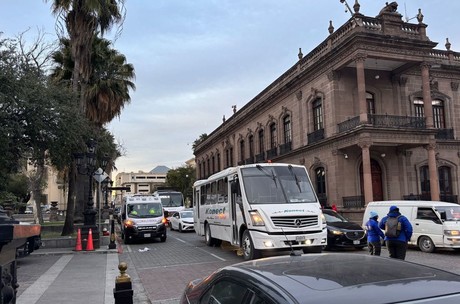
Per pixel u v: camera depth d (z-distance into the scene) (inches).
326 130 1112.8
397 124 1041.5
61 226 975.0
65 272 466.3
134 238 826.8
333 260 124.5
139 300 348.5
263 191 511.2
